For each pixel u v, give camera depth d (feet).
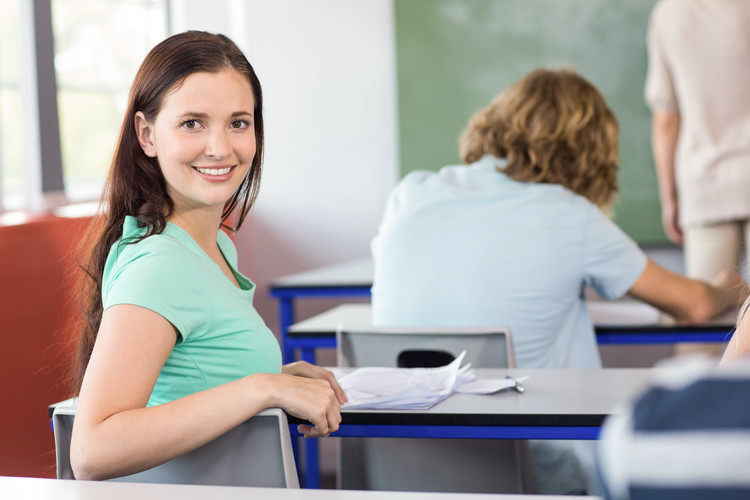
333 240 13.53
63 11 10.83
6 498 3.02
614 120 6.73
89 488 3.10
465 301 6.22
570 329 6.32
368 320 8.00
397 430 4.25
